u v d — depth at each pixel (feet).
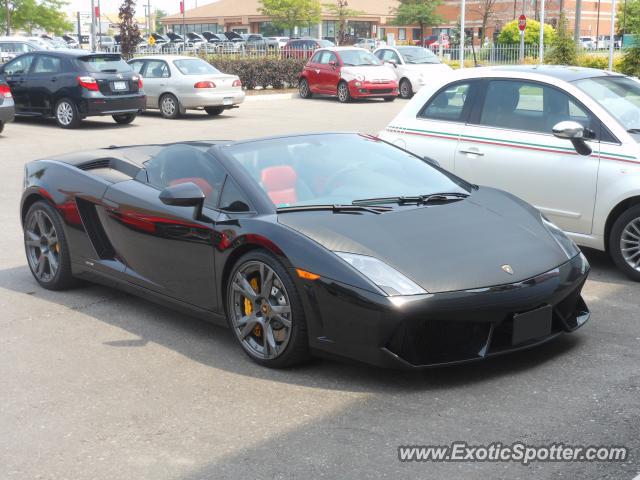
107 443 11.87
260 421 12.43
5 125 57.98
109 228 18.11
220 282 15.40
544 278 13.92
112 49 126.00
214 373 14.44
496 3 217.15
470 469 10.71
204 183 16.38
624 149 20.01
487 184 22.57
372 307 12.94
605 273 20.94
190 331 16.80
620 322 16.79
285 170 16.10
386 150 17.75
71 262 19.34
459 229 14.67
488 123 22.72
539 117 21.75
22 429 12.42
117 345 16.02
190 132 54.80
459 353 13.46
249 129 56.49
